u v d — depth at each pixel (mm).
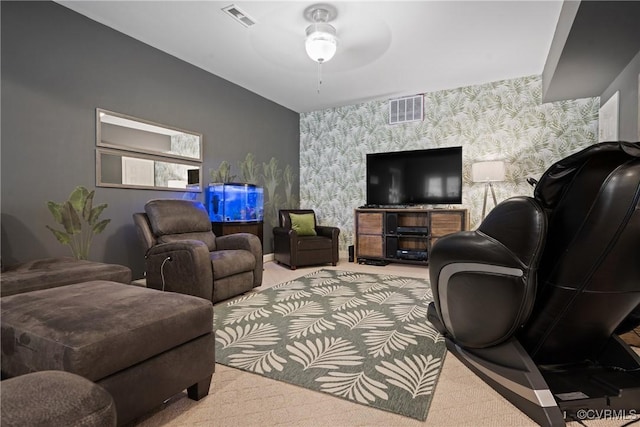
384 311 2615
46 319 1175
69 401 540
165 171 3586
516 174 4430
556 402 1221
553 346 1397
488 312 1383
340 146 5598
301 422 1271
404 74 4219
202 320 1408
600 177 1076
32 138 2551
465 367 1691
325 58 3031
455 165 4641
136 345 1148
